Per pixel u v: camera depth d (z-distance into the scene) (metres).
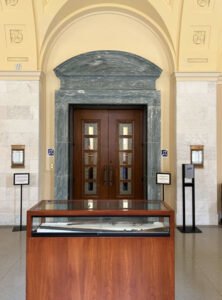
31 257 2.58
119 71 6.59
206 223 6.30
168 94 6.72
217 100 6.62
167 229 2.67
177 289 3.38
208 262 4.21
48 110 6.69
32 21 5.98
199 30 6.14
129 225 2.71
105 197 6.97
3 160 6.21
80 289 2.59
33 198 6.19
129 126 7.01
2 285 3.46
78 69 6.57
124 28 6.66
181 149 6.30
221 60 6.60
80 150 6.96
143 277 2.60
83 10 6.39
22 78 6.20
